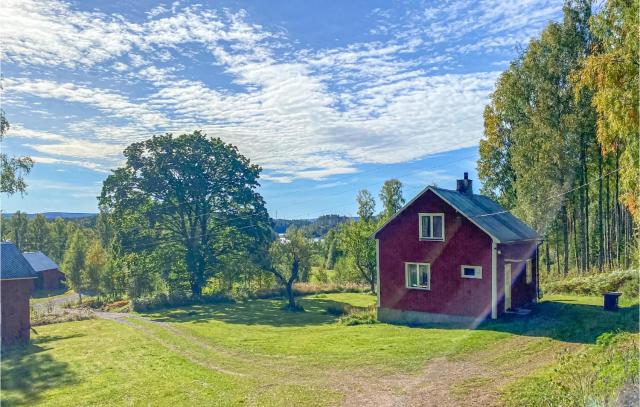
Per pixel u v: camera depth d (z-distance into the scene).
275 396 10.28
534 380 9.34
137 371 13.84
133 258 39.72
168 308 33.72
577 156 26.08
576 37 25.67
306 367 12.73
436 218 20.19
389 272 21.61
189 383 12.10
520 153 28.33
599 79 13.34
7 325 19.56
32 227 71.00
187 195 40.19
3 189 23.48
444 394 9.24
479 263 18.72
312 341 16.95
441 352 12.77
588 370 8.96
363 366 12.18
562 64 26.02
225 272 40.53
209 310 31.50
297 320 25.69
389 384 10.38
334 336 17.80
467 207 20.27
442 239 19.94
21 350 18.08
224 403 10.17
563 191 26.30
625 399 6.79
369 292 40.19
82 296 48.31
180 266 40.69
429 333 16.66
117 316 29.67
